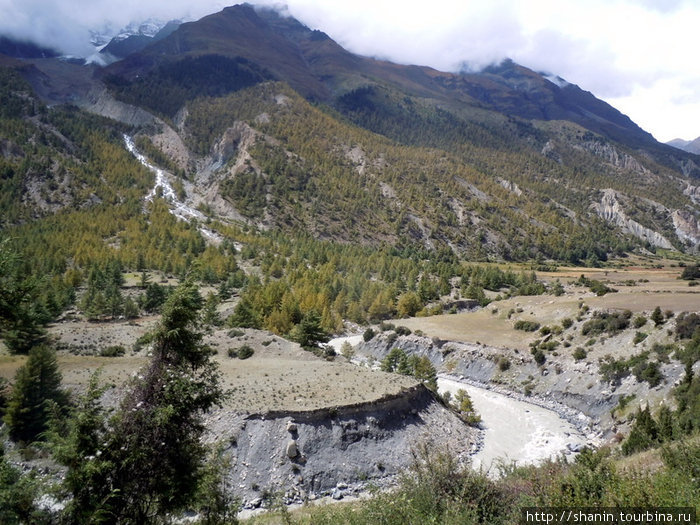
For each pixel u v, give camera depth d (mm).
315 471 39250
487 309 103938
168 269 140500
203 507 16484
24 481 14891
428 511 14930
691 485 13328
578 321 77062
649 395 52000
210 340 70750
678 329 59312
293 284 122312
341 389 48719
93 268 119562
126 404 15195
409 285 136250
